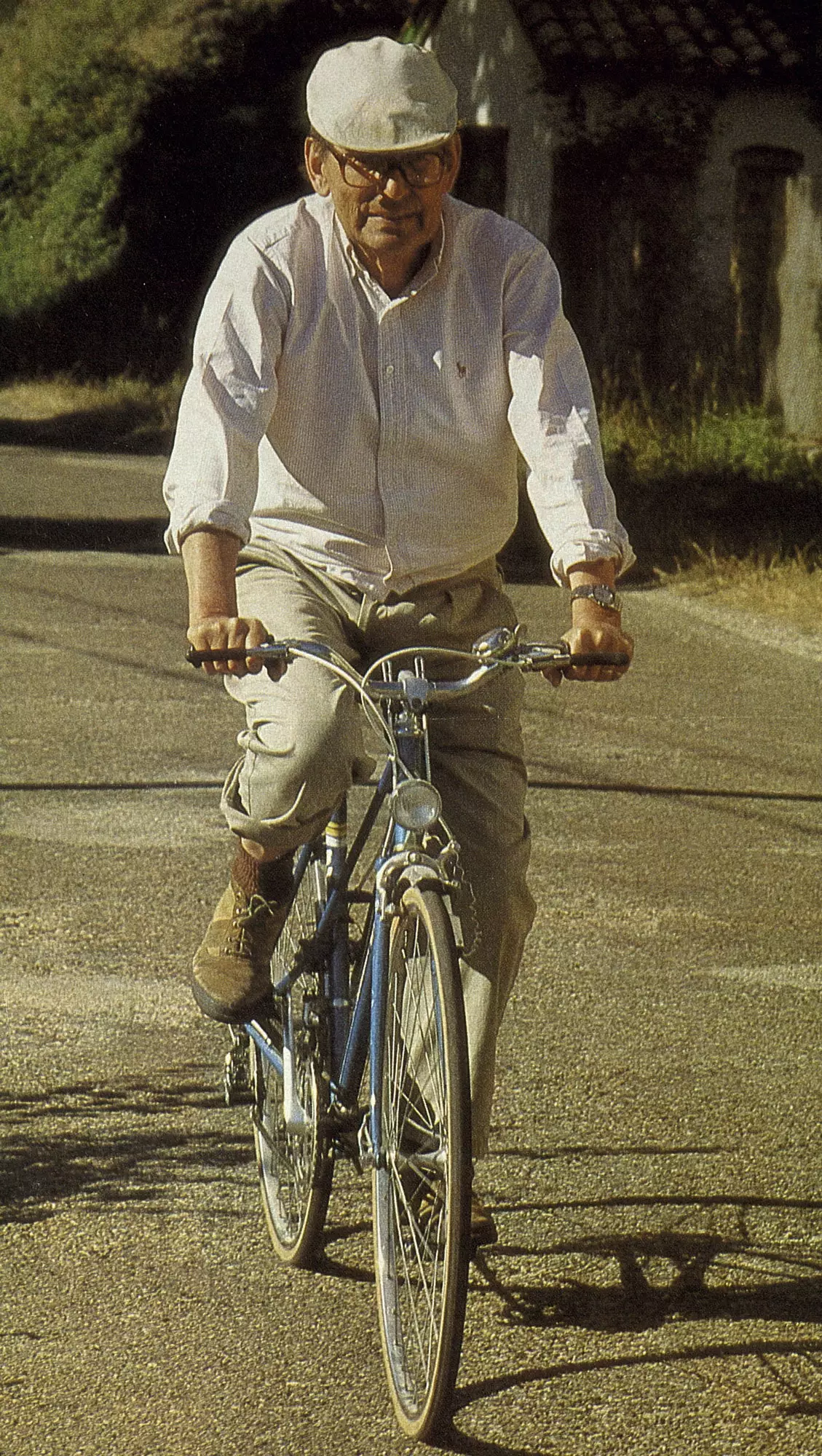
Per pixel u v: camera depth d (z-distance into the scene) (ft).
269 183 104.83
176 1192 13.44
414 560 11.63
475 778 11.55
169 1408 10.62
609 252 69.31
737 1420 10.53
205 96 107.65
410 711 10.68
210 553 10.68
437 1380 10.02
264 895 12.24
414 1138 10.80
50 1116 14.71
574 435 11.23
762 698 31.91
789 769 26.84
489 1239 12.01
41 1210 13.10
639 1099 15.23
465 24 75.10
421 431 11.38
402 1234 10.95
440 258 11.23
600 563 10.94
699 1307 11.84
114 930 19.16
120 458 77.36
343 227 11.12
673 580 43.98
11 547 48.03
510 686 11.85
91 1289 12.00
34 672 32.07
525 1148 14.26
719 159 69.26
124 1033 16.51
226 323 11.05
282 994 12.40
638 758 27.35
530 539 48.16
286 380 11.33
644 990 17.88
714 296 70.08
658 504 52.11
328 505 11.60
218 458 10.78
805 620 39.19
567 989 17.88
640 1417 10.55
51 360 116.16
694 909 20.45
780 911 20.48
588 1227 12.96
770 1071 15.93
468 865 11.40
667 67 67.51
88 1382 10.87
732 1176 13.83
